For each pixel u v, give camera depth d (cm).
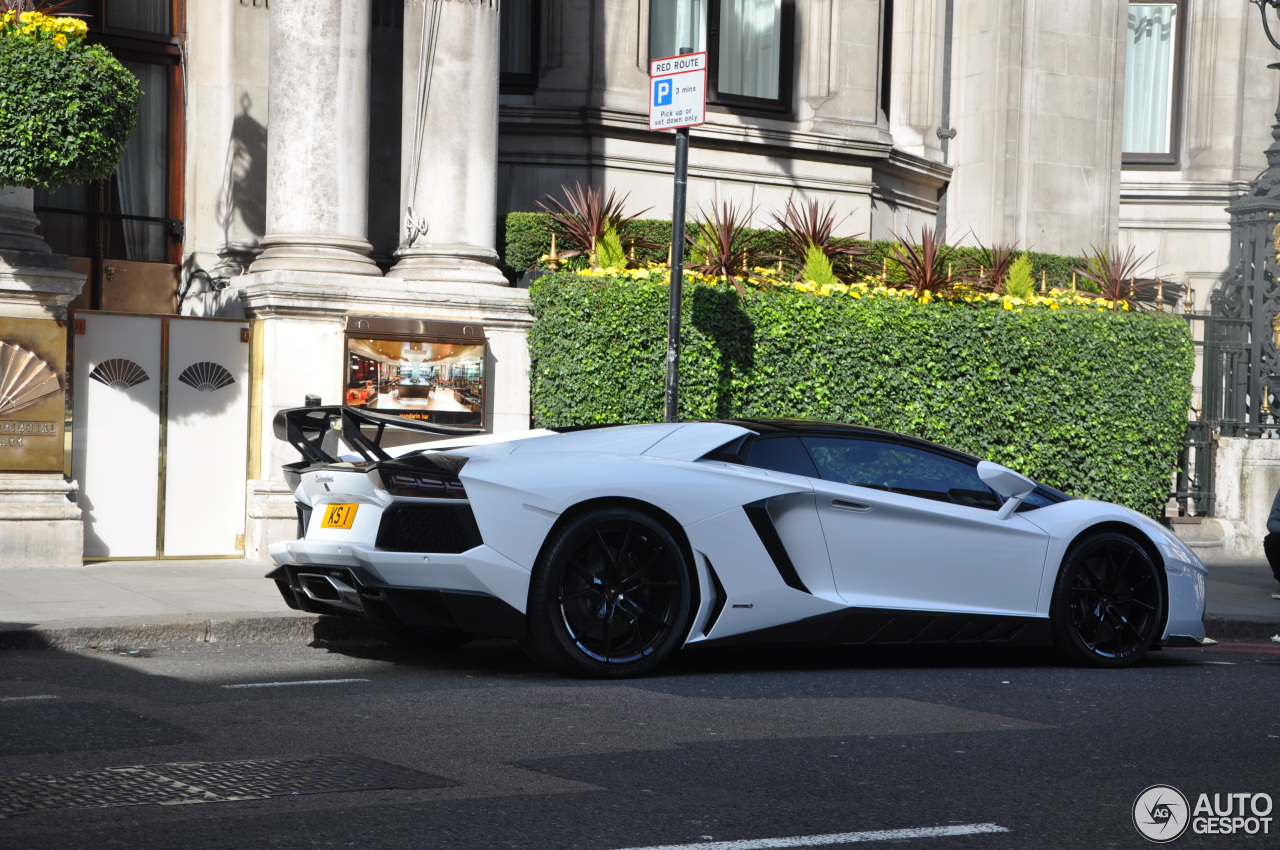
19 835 370
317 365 1066
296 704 566
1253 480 1432
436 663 702
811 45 1598
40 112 869
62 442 997
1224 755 520
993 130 1773
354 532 651
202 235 1291
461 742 500
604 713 561
